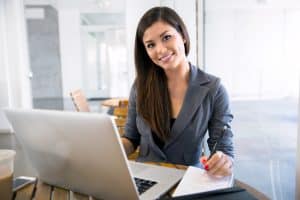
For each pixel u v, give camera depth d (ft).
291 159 7.07
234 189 2.17
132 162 3.27
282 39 7.15
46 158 2.39
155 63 3.67
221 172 2.72
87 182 2.26
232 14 8.64
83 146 2.02
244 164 7.10
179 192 2.34
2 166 2.23
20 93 13.14
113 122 1.80
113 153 1.92
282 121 7.93
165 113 3.67
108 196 2.23
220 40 8.99
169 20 3.41
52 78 14.39
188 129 3.53
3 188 2.23
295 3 6.57
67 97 14.75
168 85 3.76
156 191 2.46
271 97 8.14
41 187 2.70
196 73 3.78
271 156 7.25
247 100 8.87
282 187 6.16
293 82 6.91
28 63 13.60
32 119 2.18
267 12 7.62
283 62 7.20
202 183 2.50
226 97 3.71
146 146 3.72
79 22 14.40
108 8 14.30
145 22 3.44
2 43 12.68
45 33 14.01
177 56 3.52
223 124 3.57
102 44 14.60
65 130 2.02
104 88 14.94
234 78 8.84
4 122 12.98
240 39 8.54
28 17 13.66
